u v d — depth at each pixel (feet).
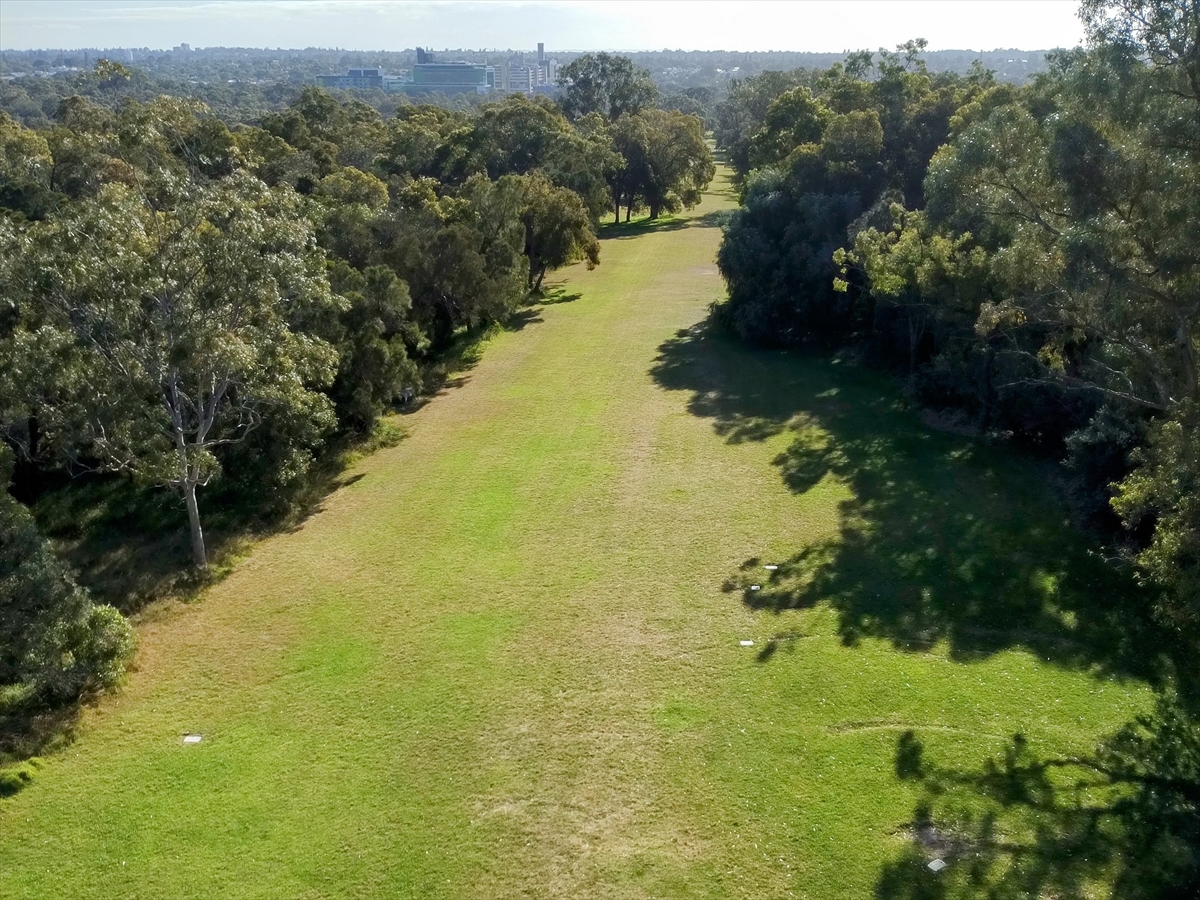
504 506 91.40
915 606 70.33
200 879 45.83
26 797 52.42
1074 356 90.89
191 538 83.97
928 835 47.57
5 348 74.13
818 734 55.57
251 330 78.13
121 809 51.03
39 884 45.83
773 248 146.10
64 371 72.43
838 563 77.30
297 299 83.92
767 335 144.25
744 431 110.22
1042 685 60.08
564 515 88.58
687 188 286.87
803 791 50.83
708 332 156.04
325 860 46.83
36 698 61.52
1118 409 78.48
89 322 69.56
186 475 77.15
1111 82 55.11
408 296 119.14
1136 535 77.56
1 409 77.30
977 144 66.85
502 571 77.87
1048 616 68.64
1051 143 59.82
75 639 60.18
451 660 64.85
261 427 92.89
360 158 242.58
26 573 57.57
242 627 70.79
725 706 58.49
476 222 151.94
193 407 80.02
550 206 177.47
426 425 117.29
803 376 130.82
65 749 56.80
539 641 66.85
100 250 68.64
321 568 80.23
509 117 245.45
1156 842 46.78
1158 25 53.78
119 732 58.23
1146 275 56.90
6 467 70.23
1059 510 85.76
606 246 246.88
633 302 181.06
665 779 52.06
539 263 184.75
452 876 45.68
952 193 70.49
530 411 120.78
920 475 95.04
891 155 154.20
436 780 52.60
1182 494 54.60
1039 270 62.34
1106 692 59.31
